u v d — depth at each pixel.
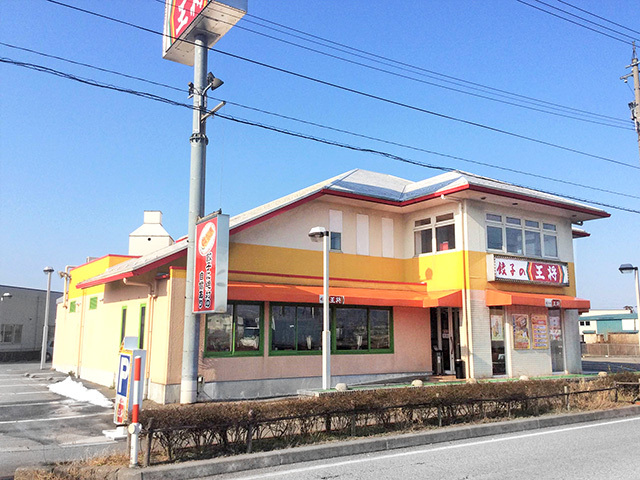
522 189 22.06
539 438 10.22
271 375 16.45
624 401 14.62
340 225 20.23
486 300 19.70
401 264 21.86
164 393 14.47
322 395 10.20
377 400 10.16
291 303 17.36
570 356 22.19
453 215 20.20
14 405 15.09
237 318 16.08
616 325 63.41
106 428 11.72
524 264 20.70
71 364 25.02
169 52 17.33
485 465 8.02
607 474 7.47
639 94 20.33
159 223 32.06
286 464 8.19
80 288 23.16
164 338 14.95
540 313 21.61
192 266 14.66
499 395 11.76
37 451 9.48
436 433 9.95
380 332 19.30
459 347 20.56
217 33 16.11
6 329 43.91
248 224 17.17
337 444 8.86
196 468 7.48
